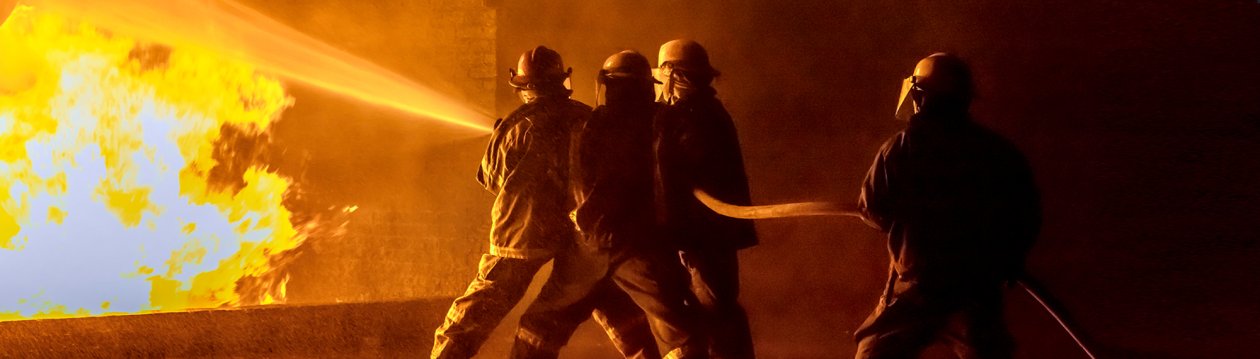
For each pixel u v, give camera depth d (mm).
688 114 9641
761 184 13734
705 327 9523
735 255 9812
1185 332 11031
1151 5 11250
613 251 9414
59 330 10383
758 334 13789
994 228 7984
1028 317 11945
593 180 9508
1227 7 10867
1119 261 11398
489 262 9961
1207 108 10984
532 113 10008
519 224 9805
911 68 12633
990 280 8016
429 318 13188
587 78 15125
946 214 7957
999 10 12094
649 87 9820
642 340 10094
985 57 12188
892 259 8227
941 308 7934
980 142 8094
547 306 9703
